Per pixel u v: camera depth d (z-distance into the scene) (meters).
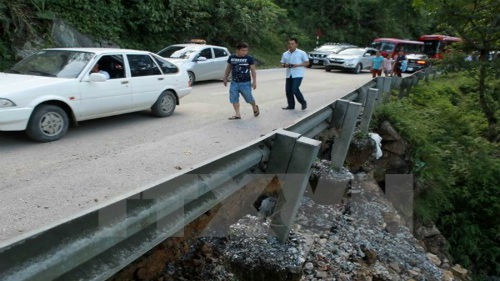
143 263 3.83
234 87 9.08
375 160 8.70
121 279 3.66
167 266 4.07
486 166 10.63
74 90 7.15
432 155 9.84
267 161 3.50
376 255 5.17
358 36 38.75
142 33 18.80
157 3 18.64
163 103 9.27
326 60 25.48
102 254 1.95
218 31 23.14
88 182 5.00
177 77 9.57
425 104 14.62
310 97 13.02
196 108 10.68
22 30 12.74
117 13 17.02
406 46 31.48
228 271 4.13
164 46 19.53
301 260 3.42
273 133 3.42
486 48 13.21
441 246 8.34
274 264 3.35
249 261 3.44
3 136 7.09
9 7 12.53
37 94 6.57
